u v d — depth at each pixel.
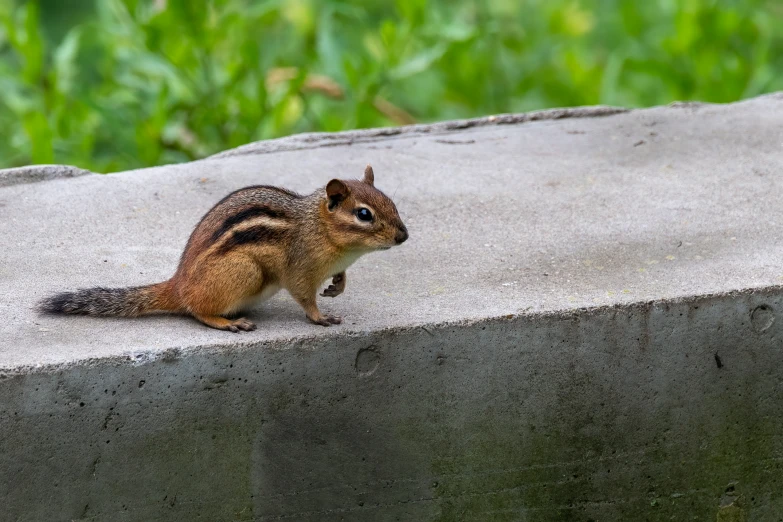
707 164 13.16
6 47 20.72
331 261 9.11
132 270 10.53
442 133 14.46
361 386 9.25
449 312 9.47
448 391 9.45
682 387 9.94
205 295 9.08
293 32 18.88
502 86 19.36
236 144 16.17
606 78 17.89
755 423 10.20
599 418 9.84
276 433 9.19
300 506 9.45
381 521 9.70
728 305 9.80
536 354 9.52
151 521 9.09
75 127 16.17
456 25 17.52
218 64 17.00
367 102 16.53
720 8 17.95
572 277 10.29
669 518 10.34
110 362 8.60
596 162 13.37
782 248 10.82
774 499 10.53
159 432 8.88
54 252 10.88
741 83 17.53
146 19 16.44
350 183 9.26
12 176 12.48
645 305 9.62
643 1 21.20
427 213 11.97
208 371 8.86
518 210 12.02
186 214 11.89
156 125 15.38
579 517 10.11
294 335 9.02
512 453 9.76
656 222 11.60
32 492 8.73
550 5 20.27
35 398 8.51
